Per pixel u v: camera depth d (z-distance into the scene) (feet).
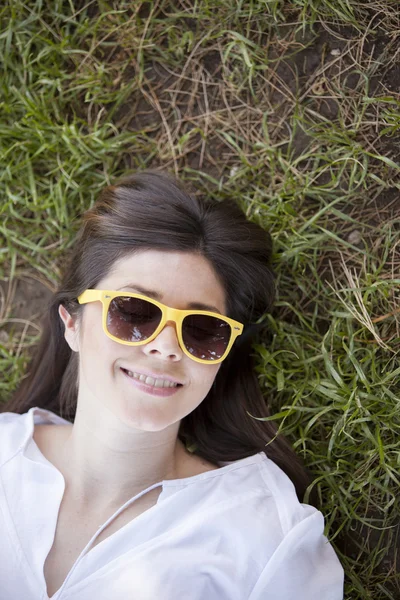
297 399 4.58
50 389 4.98
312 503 4.71
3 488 4.15
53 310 4.63
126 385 3.88
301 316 4.80
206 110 5.15
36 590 3.88
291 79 4.93
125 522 4.08
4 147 5.29
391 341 4.65
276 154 4.96
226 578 3.85
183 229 3.96
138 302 3.81
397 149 4.70
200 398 4.03
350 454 4.74
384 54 4.71
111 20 5.15
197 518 3.98
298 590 3.85
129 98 5.27
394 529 4.71
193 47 5.10
